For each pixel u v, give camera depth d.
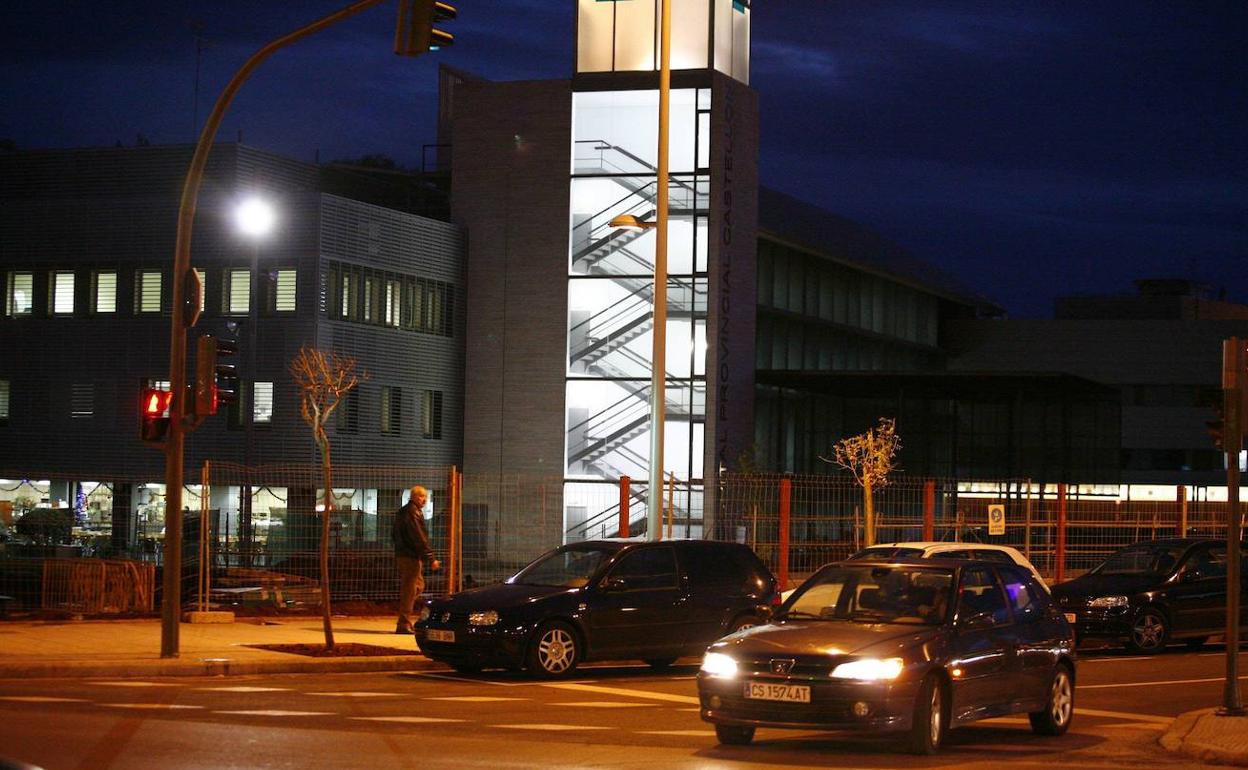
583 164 48.38
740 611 20.56
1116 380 75.19
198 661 19.03
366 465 44.69
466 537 33.31
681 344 47.38
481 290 49.09
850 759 13.12
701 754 13.18
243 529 33.41
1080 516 35.25
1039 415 54.50
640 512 46.81
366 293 45.31
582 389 47.88
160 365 44.56
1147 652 24.00
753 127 49.22
